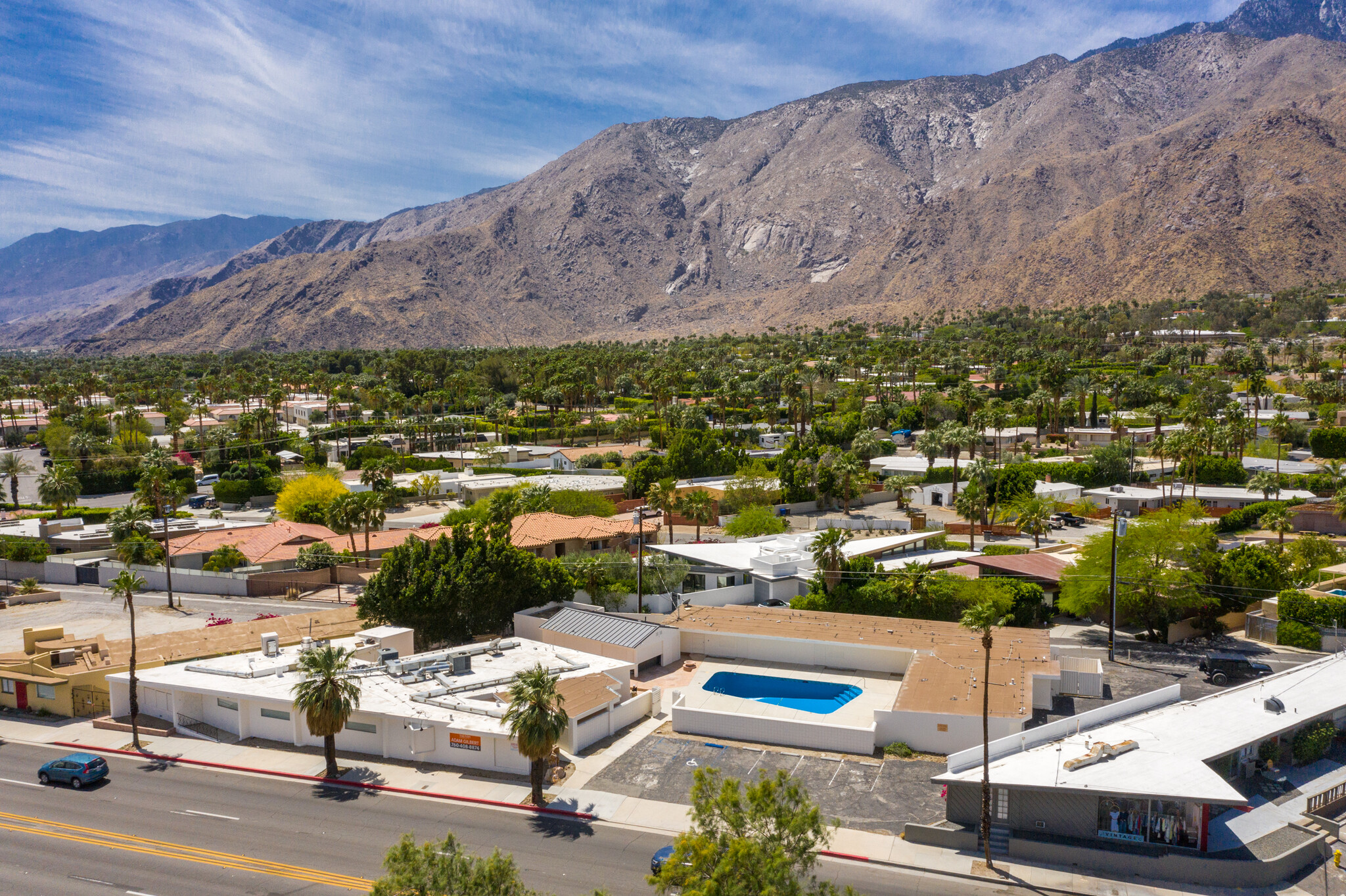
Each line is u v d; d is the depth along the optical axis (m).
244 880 37.00
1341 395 172.50
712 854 28.12
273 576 91.31
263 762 50.25
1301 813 42.41
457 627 67.31
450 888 27.05
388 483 126.75
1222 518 106.69
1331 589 73.62
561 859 38.69
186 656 62.38
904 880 37.41
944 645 62.50
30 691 59.72
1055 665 57.25
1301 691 51.25
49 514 123.62
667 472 135.12
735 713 55.53
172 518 118.62
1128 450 135.12
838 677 63.16
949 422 146.00
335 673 47.62
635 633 66.38
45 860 38.72
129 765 50.47
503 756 48.47
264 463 157.75
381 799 45.31
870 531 106.44
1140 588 68.19
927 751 50.62
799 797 30.45
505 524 93.94
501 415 187.25
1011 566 78.88
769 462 142.12
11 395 198.25
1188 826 39.22
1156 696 50.94
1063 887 36.94
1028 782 39.81
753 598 83.94
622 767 48.88
